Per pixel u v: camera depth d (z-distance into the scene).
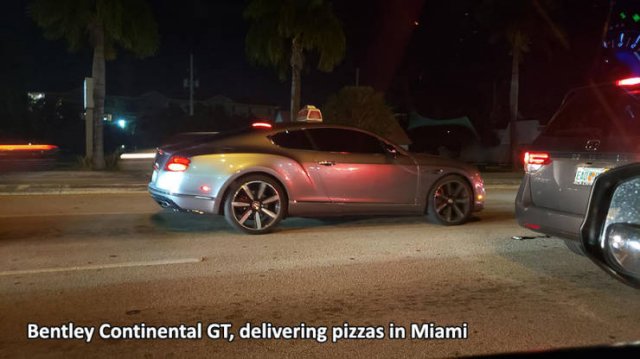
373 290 5.57
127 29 18.73
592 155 5.68
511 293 5.52
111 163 19.38
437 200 8.99
